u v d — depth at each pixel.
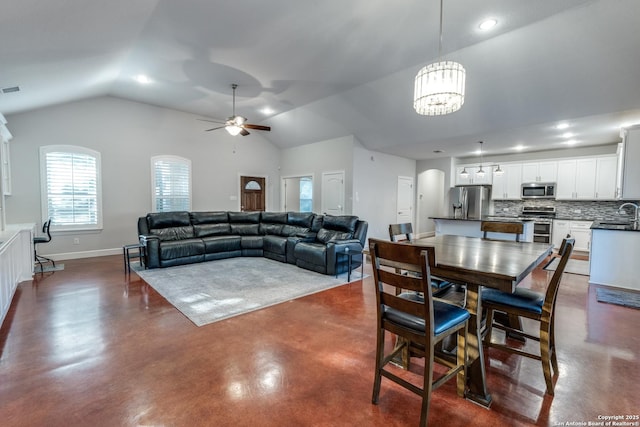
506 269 1.69
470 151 7.34
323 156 7.41
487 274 1.63
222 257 5.62
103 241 5.86
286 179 8.59
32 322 2.79
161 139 6.48
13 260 3.48
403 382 1.61
